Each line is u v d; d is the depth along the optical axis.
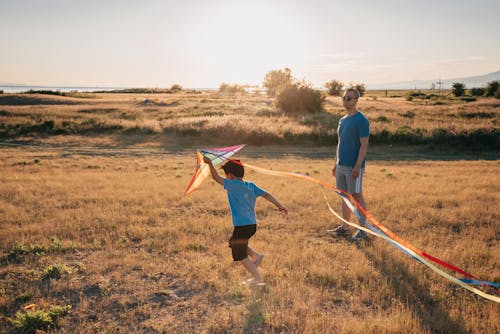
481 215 7.27
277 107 43.94
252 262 4.35
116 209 7.74
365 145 6.09
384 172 13.32
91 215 7.25
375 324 3.51
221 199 8.70
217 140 24.33
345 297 4.21
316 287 4.39
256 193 4.29
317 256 5.27
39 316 3.58
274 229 6.70
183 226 6.63
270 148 22.77
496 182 10.73
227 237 6.11
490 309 3.76
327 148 22.67
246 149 22.34
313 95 41.91
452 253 5.28
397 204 8.06
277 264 5.00
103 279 4.61
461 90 85.12
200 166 4.55
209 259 5.14
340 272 4.72
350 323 3.54
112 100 62.88
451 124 25.67
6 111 35.50
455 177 11.82
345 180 6.52
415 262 5.04
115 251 5.45
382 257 5.22
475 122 30.70
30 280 4.52
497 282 4.47
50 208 7.79
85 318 3.75
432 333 3.48
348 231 6.45
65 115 35.50
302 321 3.63
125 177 11.89
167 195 9.04
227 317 3.73
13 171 12.93
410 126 25.95
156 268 4.90
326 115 37.00
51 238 5.89
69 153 19.69
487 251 5.32
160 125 28.22
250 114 39.00
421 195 8.97
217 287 4.36
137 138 25.47
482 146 21.94
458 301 4.01
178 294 4.27
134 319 3.72
